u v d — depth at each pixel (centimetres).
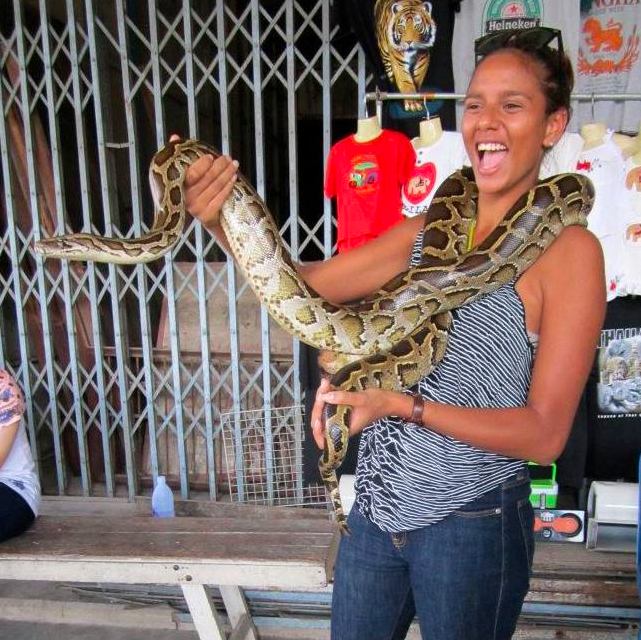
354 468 270
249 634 218
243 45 372
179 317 318
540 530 232
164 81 334
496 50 122
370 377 121
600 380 253
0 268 344
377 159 232
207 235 333
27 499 211
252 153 421
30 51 294
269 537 203
